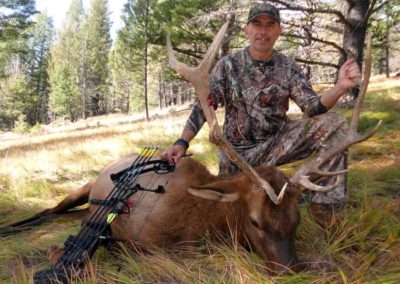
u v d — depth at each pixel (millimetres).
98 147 4953
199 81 1646
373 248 1609
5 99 27906
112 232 1800
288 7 4051
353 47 4402
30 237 2064
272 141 1959
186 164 1836
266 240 1474
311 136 1876
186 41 6684
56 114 33844
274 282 1386
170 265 1546
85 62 33156
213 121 1540
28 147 8016
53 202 2799
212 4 6371
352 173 2438
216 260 1568
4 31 11258
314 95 1860
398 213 1902
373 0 4312
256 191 1516
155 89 30125
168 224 1704
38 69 34000
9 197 2883
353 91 4738
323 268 1497
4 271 1721
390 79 14242
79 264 1509
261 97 1918
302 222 1771
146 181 1829
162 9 8180
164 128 5777
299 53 4629
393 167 2504
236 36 5141
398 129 3555
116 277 1540
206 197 1578
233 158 1521
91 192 2100
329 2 4629
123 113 30234
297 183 1487
